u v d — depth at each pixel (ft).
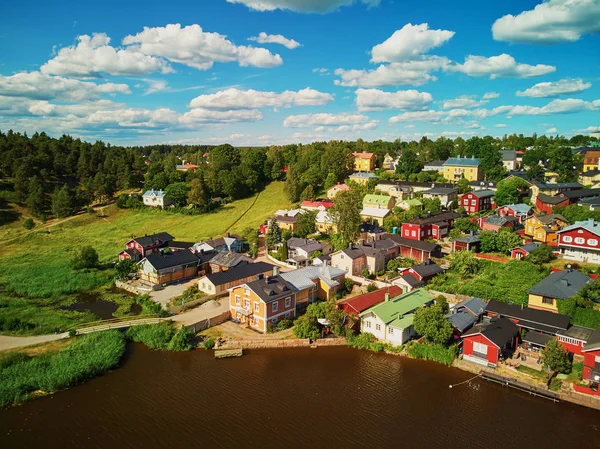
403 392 128.57
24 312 185.06
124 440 107.96
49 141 530.68
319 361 147.43
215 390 130.21
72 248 300.61
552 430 110.93
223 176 429.79
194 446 105.81
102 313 189.57
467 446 105.29
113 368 143.13
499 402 122.93
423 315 149.28
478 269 212.02
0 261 270.87
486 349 138.10
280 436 109.19
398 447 105.19
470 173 372.79
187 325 166.91
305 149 593.01
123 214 393.09
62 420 115.96
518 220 275.80
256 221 353.92
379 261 229.66
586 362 124.57
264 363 146.41
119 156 534.37
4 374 131.64
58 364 138.72
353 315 165.07
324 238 291.17
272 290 169.48
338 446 105.40
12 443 106.93
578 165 382.01
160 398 126.11
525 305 168.35
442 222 272.31
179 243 288.71
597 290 158.71
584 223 206.49
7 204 372.17
